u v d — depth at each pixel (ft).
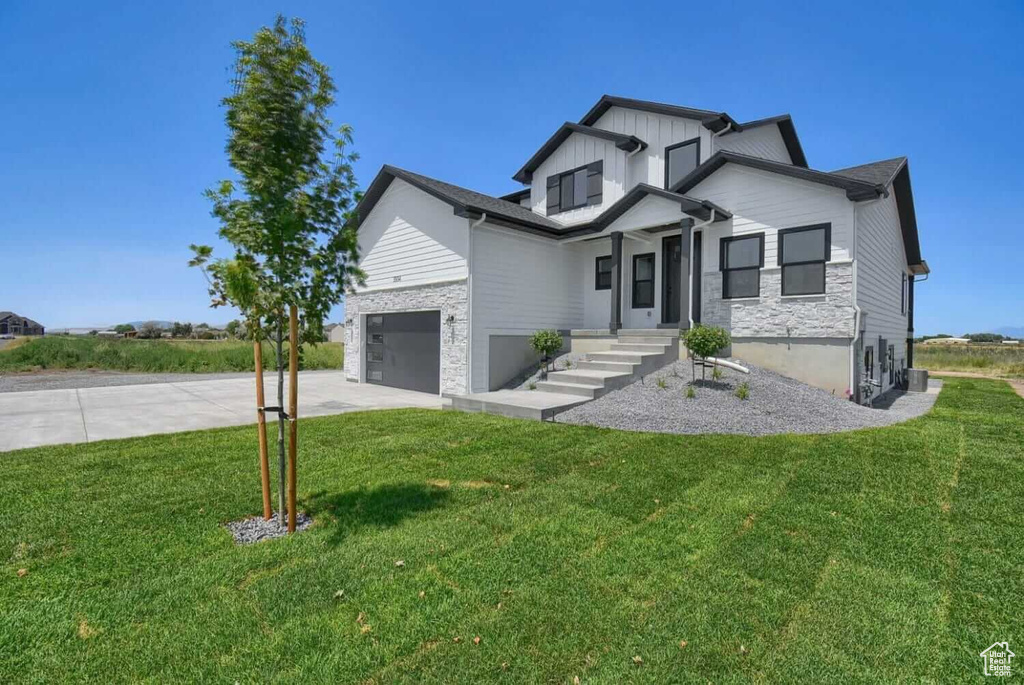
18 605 8.73
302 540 11.51
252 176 11.90
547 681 6.84
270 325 12.42
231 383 50.16
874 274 35.53
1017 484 15.10
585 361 35.35
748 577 9.64
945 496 14.06
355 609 8.63
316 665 7.19
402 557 10.57
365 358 51.01
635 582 9.48
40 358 66.23
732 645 7.60
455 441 21.25
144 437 22.75
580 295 47.21
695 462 17.67
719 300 36.01
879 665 7.15
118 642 7.76
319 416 28.63
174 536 11.72
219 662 7.28
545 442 20.84
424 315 42.93
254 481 16.02
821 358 31.32
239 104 11.84
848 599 8.84
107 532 11.91
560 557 10.55
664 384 29.76
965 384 52.16
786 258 32.86
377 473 16.81
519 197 60.13
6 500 14.11
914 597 8.90
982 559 10.30
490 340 39.24
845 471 16.47
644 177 43.47
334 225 13.02
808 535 11.54
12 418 28.40
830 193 30.94
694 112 39.55
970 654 7.38
